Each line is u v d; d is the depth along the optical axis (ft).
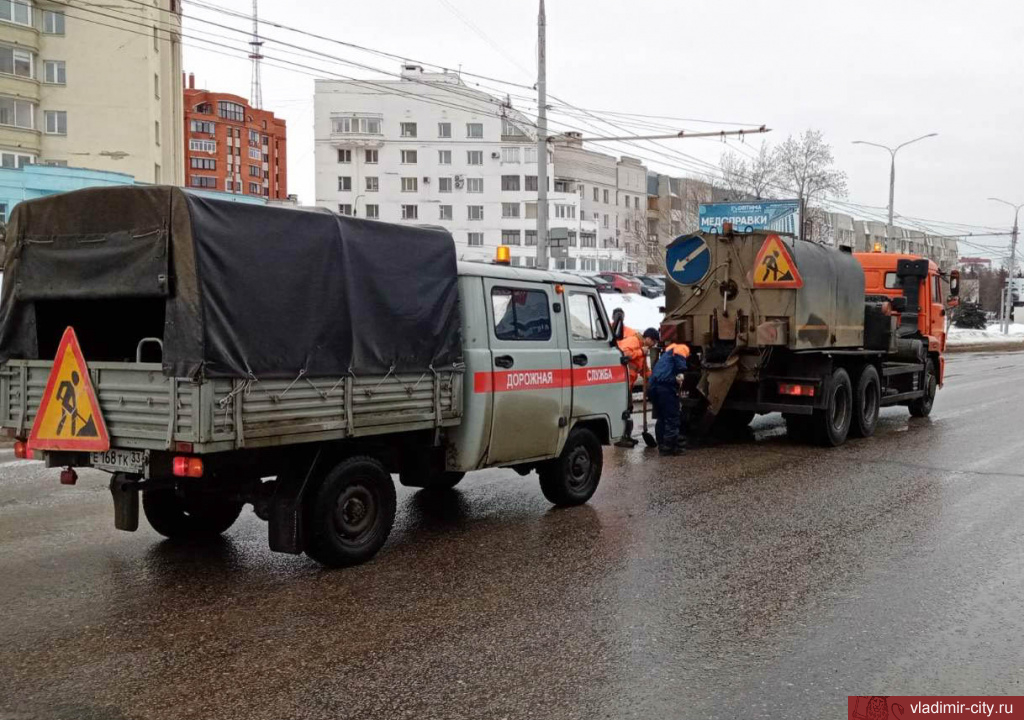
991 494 29.89
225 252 17.69
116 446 18.69
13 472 32.60
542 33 76.43
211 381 17.29
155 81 158.30
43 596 18.75
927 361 52.90
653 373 38.78
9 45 144.97
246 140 426.51
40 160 150.10
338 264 19.93
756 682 14.48
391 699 13.80
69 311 21.58
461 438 23.59
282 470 20.07
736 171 182.39
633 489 30.91
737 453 39.19
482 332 24.06
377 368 20.79
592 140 81.71
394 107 282.15
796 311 38.86
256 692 14.02
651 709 13.46
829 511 27.35
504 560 21.71
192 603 18.33
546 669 14.99
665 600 18.70
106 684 14.30
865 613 17.90
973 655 15.69
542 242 77.82
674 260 41.83
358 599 18.66
